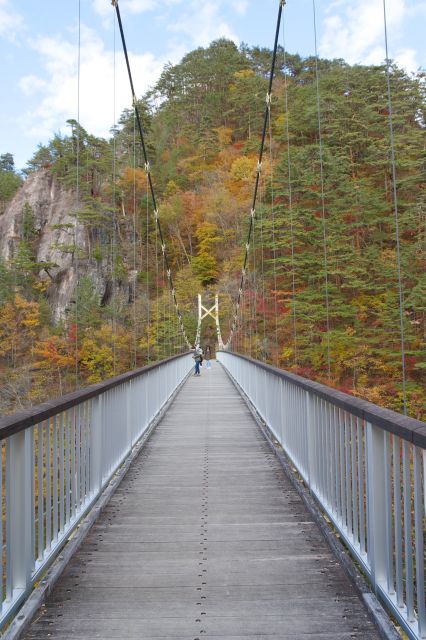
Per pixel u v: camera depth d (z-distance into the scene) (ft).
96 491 10.57
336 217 56.65
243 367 34.01
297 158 63.05
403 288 42.88
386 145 52.90
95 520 9.95
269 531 9.42
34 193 101.09
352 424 7.45
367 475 6.61
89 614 6.31
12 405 43.88
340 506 8.38
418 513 5.01
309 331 52.95
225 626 5.99
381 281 50.19
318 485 10.03
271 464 15.11
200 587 7.06
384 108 58.39
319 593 6.83
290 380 12.42
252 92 132.26
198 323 105.19
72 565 7.86
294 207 60.34
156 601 6.64
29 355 50.19
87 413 10.23
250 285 65.87
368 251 53.01
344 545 8.39
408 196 41.27
